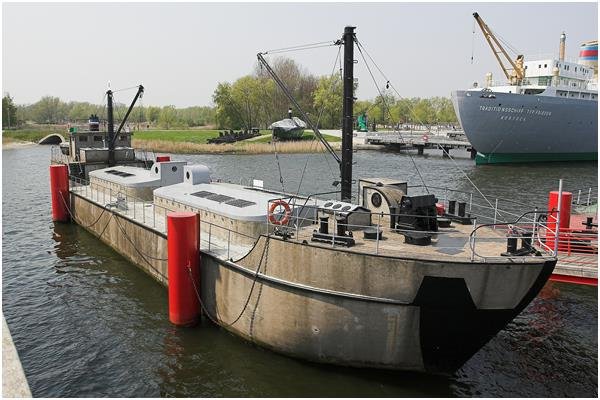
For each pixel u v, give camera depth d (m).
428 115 198.50
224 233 22.94
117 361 17.95
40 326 20.89
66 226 39.00
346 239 16.27
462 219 19.83
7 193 55.50
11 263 29.36
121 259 29.92
